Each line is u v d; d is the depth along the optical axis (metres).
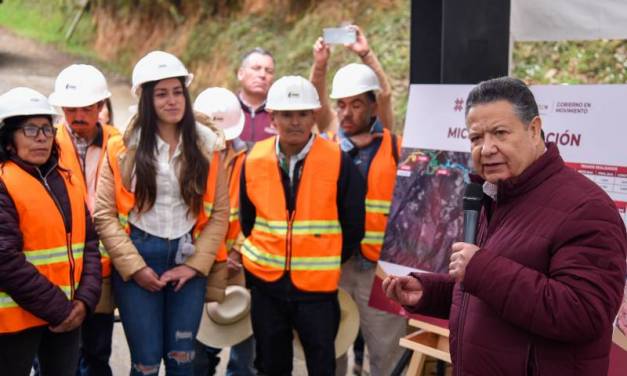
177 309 3.31
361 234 3.56
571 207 1.86
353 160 3.91
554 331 1.79
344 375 3.93
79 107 3.69
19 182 2.85
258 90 4.91
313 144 3.53
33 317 2.90
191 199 3.29
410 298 2.31
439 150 3.40
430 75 4.16
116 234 3.24
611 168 2.81
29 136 2.86
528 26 3.68
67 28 18.50
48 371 3.10
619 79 7.72
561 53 8.20
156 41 15.63
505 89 1.93
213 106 4.11
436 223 3.37
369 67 4.29
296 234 3.46
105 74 15.97
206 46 14.00
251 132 4.90
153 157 3.22
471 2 3.35
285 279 3.46
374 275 3.75
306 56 11.79
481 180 2.18
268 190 3.52
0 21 19.92
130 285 3.25
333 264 3.48
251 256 3.55
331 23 11.92
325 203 3.48
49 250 2.93
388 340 3.78
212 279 3.53
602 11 3.49
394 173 3.87
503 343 1.93
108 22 17.31
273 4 13.40
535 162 1.94
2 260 2.76
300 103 3.41
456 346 2.08
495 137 1.93
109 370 3.79
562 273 1.82
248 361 4.03
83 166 3.80
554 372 1.87
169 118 3.22
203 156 3.33
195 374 3.96
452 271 1.94
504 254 1.93
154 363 3.25
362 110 3.89
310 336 3.47
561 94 2.95
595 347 1.89
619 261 1.82
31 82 14.78
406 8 10.95
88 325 3.68
